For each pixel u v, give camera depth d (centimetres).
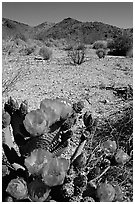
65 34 7781
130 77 978
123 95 682
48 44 3080
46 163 204
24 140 236
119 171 312
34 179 216
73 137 395
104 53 1612
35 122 213
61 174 200
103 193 217
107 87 791
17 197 200
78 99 654
